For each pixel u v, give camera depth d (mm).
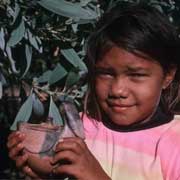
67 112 1646
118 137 1803
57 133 1608
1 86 2254
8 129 2779
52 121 2102
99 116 1845
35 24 2354
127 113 1759
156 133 1792
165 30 1783
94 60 1776
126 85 1733
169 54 1806
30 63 2352
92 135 1831
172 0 2850
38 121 2229
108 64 1735
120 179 1771
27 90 2375
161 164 1759
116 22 1764
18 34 2127
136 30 1733
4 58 2342
